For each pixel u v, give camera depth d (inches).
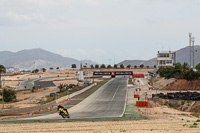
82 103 3794.3
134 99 4271.7
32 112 2876.5
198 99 3521.2
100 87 6648.6
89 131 1396.4
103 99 4281.5
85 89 5989.2
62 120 2201.0
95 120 2191.2
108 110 3058.6
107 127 1596.9
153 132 1306.6
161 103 3747.5
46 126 1722.4
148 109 3120.1
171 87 5595.5
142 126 1624.0
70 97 4547.2
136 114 2672.2
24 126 1755.7
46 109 3112.7
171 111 2955.2
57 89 6830.7
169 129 1438.2
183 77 5748.0
